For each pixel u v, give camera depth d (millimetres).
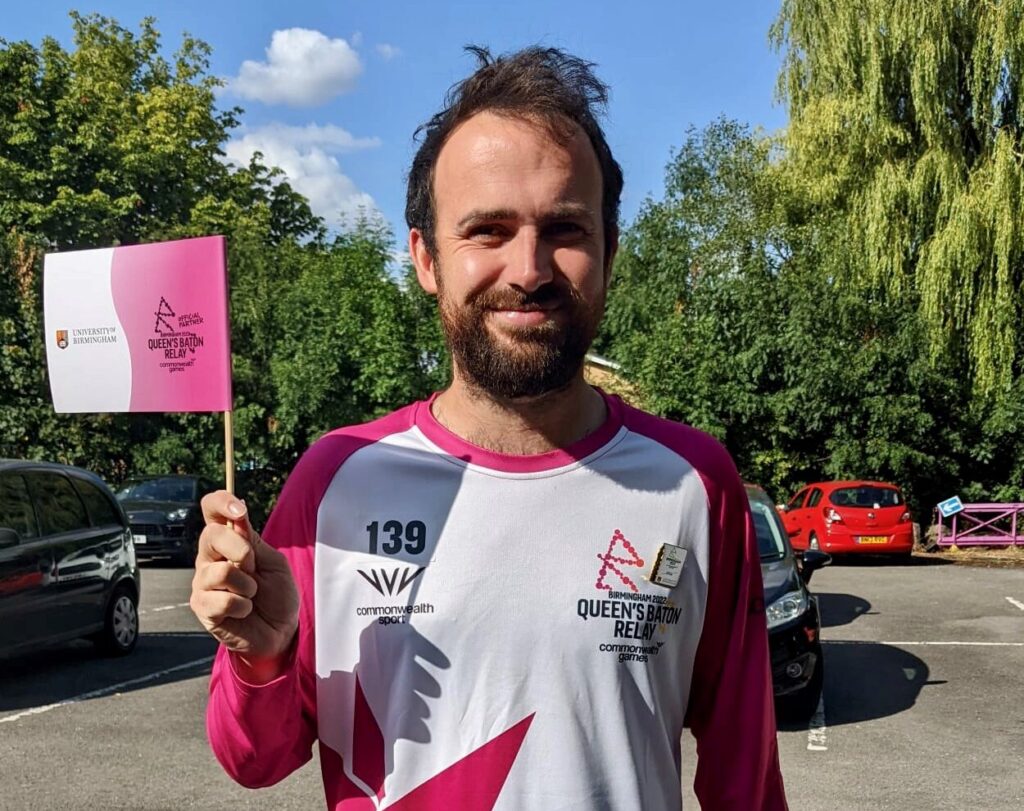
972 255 15273
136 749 5465
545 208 1419
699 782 1561
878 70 15875
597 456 1488
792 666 6027
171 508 15453
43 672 7574
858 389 17328
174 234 22531
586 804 1343
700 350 17906
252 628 1317
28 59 23375
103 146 23578
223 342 2201
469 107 1483
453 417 1546
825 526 15422
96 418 18266
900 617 10250
